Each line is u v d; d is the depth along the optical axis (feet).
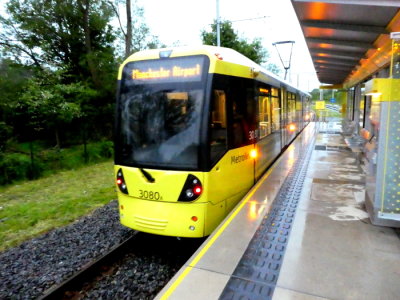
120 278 14.96
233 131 17.52
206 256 11.78
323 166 26.94
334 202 17.53
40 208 25.31
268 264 11.16
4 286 14.35
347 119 57.82
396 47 12.88
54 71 44.96
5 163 34.99
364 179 22.49
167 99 16.19
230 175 17.26
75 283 14.23
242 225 14.49
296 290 9.64
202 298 9.36
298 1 16.05
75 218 23.11
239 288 9.81
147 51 17.75
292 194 19.08
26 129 44.98
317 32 23.04
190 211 15.17
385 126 13.39
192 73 15.87
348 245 12.42
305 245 12.49
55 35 54.75
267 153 25.18
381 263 11.07
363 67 32.96
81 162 45.01
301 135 52.80
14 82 41.11
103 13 57.36
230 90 17.12
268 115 25.36
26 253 17.47
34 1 50.62
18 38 50.26
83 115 50.21
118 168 17.07
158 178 15.53
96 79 56.13
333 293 9.46
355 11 17.28
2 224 21.97
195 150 15.23
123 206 16.92
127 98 17.30
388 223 14.08
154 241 18.94
